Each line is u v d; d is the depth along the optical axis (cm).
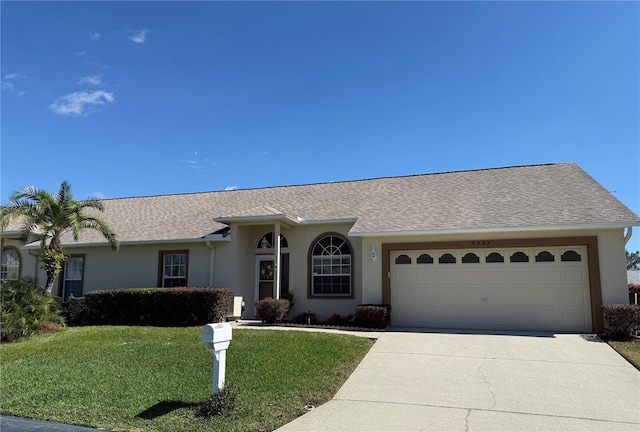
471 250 1399
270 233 1745
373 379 823
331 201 1792
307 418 627
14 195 1581
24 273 1978
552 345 1069
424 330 1325
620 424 597
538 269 1331
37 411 657
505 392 739
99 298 1596
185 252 1745
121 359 962
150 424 598
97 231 1933
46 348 1102
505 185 1616
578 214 1303
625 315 1145
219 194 2136
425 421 612
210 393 715
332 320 1490
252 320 1641
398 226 1445
